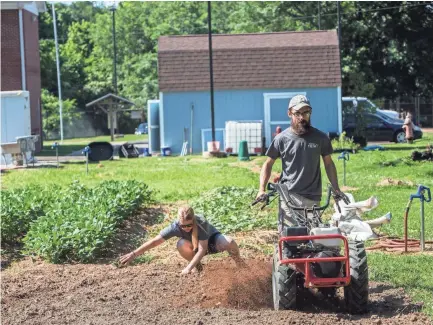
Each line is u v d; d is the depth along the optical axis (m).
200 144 40.59
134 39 88.12
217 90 40.34
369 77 56.03
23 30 42.62
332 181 9.80
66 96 81.31
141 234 15.13
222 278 10.98
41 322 9.18
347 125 42.88
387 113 46.66
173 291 10.50
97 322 9.05
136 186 18.19
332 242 8.71
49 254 12.88
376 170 26.70
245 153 34.34
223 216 15.58
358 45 56.72
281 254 8.76
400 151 34.38
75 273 11.98
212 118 38.09
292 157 9.67
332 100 40.28
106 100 57.75
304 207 9.48
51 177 27.78
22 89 42.69
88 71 86.12
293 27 59.09
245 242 13.59
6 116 34.81
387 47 56.41
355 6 55.03
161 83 40.31
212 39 42.12
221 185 23.41
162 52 41.00
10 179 27.42
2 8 42.06
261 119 40.44
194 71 40.59
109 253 13.55
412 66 57.06
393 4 54.78
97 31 88.75
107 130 78.62
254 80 40.34
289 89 40.34
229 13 80.25
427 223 15.45
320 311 9.56
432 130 55.56
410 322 8.75
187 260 11.52
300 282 9.68
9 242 14.95
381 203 18.36
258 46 41.28
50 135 73.25
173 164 32.91
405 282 10.66
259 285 10.65
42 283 11.31
